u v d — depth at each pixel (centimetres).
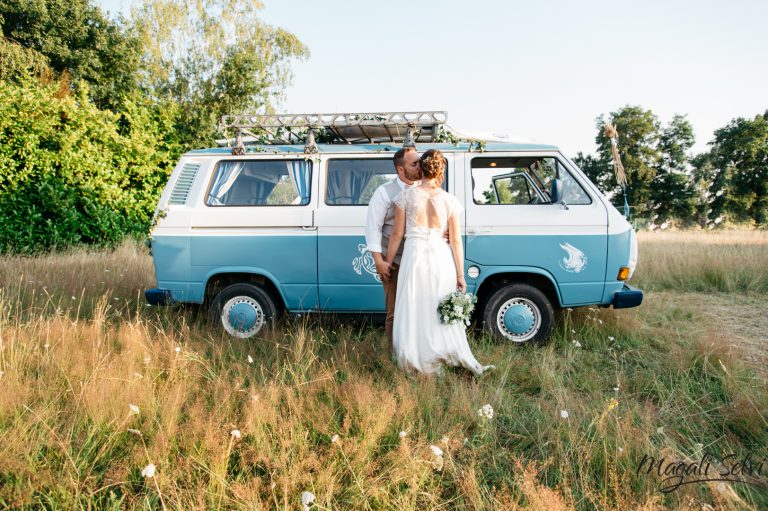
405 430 265
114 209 1017
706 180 4803
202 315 489
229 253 455
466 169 448
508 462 249
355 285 451
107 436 254
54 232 892
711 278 746
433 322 344
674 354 394
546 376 351
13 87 891
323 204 454
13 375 308
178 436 258
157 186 1132
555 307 474
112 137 1023
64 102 939
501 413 302
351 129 480
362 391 292
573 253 435
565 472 226
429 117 453
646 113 4719
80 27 1944
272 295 470
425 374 342
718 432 281
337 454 243
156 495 213
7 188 859
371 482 224
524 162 460
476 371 351
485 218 439
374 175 461
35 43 1886
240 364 359
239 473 232
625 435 254
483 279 441
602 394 333
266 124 464
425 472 223
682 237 1341
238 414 289
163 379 331
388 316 381
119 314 475
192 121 1711
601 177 4831
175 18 2067
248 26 2148
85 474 231
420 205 343
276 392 295
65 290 574
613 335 462
